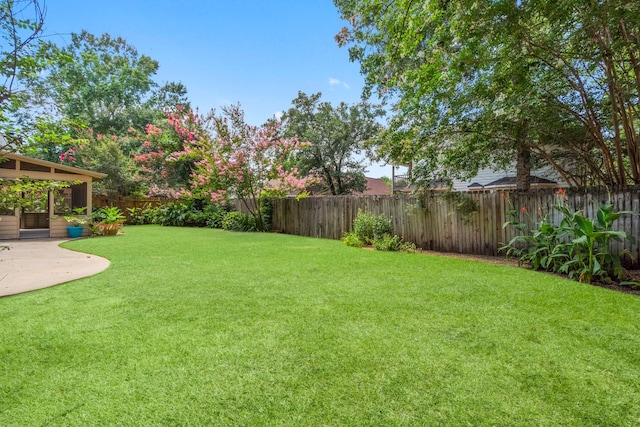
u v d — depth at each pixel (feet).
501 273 15.31
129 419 5.06
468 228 22.34
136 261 18.79
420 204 24.90
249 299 11.22
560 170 21.62
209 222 49.42
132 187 56.44
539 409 5.25
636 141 16.51
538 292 11.93
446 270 16.05
